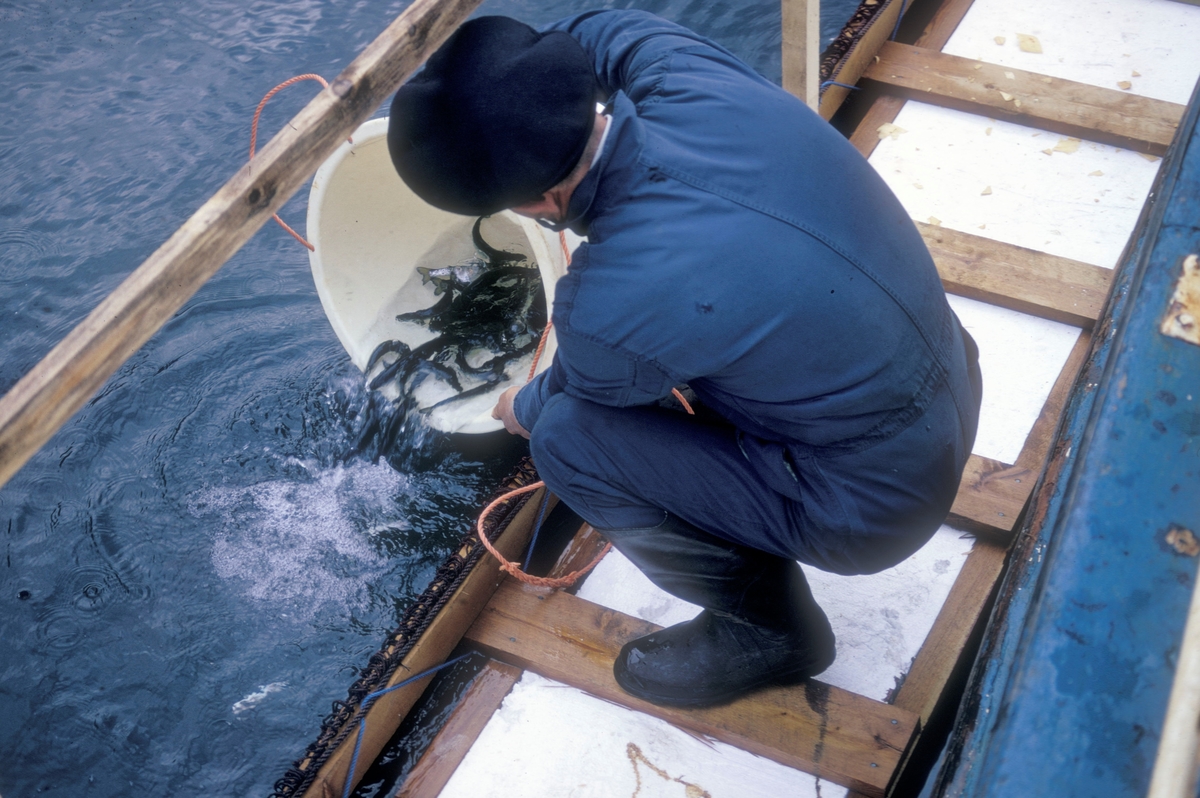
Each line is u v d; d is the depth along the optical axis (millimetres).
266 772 2553
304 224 3824
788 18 2389
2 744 2660
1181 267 1047
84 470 3188
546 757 2059
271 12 4633
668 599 2281
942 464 1577
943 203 2951
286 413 3256
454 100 1248
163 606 2887
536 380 1922
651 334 1380
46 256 3791
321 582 2895
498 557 2229
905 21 3729
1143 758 749
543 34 1345
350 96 1268
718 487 1683
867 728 1970
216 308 3547
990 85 3229
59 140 4168
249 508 3051
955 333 1620
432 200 1340
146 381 3371
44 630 2861
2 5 4785
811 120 1450
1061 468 1118
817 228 1369
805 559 1726
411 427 3037
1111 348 1073
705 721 2027
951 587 2197
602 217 1389
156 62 4453
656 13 4320
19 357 3525
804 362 1398
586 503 1797
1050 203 2916
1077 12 3486
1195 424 923
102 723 2674
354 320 3037
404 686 2146
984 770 783
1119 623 813
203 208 1179
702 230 1334
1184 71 3234
